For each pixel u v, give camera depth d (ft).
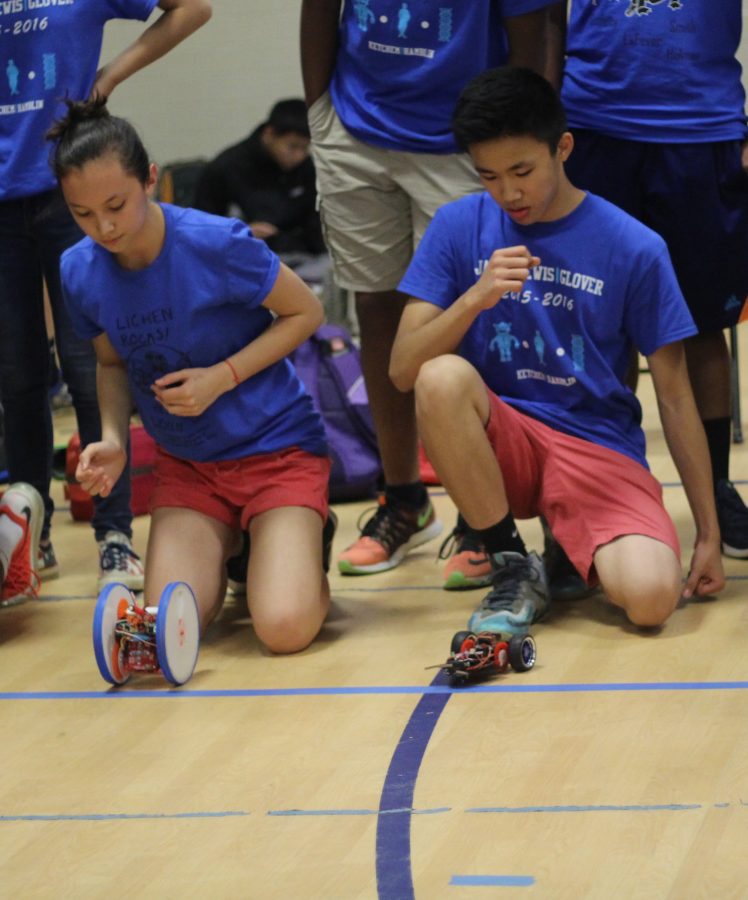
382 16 14.08
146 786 9.91
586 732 10.26
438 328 12.51
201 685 11.88
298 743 10.48
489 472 12.39
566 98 14.17
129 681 12.14
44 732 11.07
